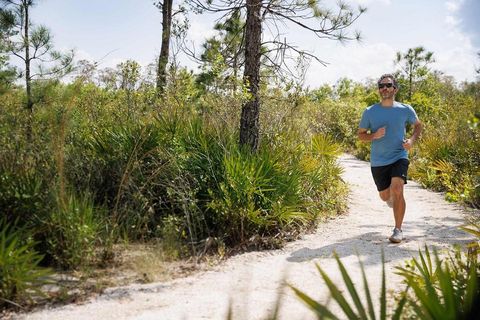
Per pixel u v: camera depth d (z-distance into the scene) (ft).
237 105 26.99
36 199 18.20
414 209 28.45
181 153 23.65
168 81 30.76
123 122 27.37
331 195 28.40
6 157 19.65
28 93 24.44
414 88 65.41
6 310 13.73
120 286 15.49
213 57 28.99
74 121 25.00
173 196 22.33
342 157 59.21
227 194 21.11
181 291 15.08
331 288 6.39
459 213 26.73
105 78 31.50
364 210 28.43
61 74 27.76
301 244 20.66
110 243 17.85
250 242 20.52
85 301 14.25
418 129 21.65
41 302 14.23
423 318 6.40
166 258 18.43
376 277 15.92
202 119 26.81
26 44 27.81
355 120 68.13
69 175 21.47
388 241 20.79
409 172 42.60
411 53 62.34
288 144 28.04
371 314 6.37
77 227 16.98
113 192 22.76
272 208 22.02
